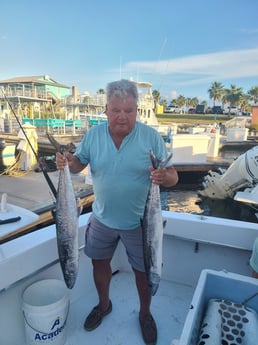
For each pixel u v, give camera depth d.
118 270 2.67
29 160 10.77
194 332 1.35
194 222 2.25
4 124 20.67
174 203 10.12
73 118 26.36
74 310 2.18
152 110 20.77
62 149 1.56
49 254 1.93
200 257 2.35
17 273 1.72
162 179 1.47
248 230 2.12
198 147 11.88
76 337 1.92
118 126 1.55
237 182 9.16
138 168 1.64
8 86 25.78
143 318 1.94
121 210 1.74
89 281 2.38
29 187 8.55
